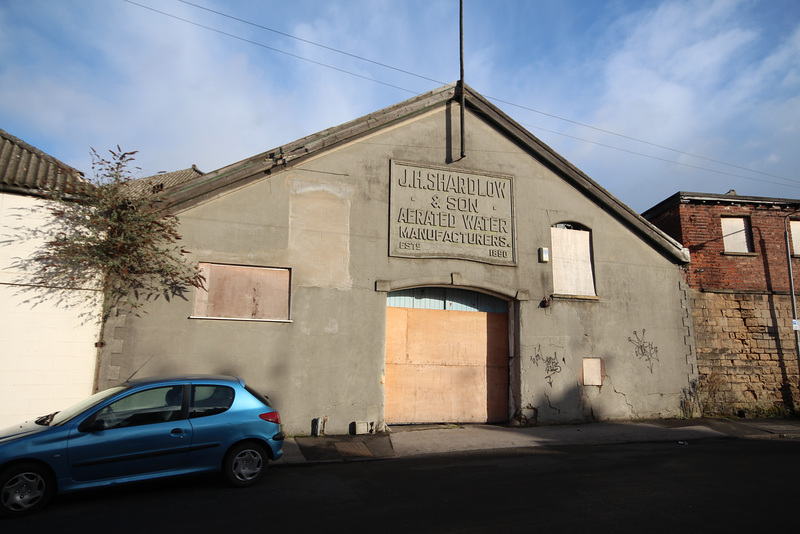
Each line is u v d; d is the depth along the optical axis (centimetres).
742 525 579
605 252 1477
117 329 1030
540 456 989
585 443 1137
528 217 1412
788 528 570
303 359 1148
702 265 1612
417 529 557
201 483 742
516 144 1441
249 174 1162
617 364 1428
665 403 1455
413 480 781
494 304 1400
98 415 652
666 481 775
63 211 1007
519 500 668
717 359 1559
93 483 630
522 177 1428
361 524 571
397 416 1275
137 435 659
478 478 794
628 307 1471
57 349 984
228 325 1106
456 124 1391
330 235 1214
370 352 1202
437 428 1254
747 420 1477
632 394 1427
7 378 944
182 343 1068
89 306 1021
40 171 1052
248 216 1157
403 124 1336
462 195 1353
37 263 988
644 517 602
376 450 1028
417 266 1277
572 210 1464
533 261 1397
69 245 989
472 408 1338
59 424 637
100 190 1025
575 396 1370
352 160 1266
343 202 1238
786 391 1588
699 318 1572
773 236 1680
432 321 1337
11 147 1091
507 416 1366
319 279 1189
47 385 970
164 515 595
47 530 543
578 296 1416
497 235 1370
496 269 1355
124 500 654
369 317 1215
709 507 643
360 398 1177
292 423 1121
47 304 987
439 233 1311
